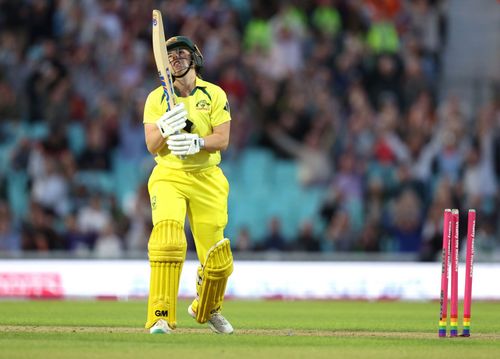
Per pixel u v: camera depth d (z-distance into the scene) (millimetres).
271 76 69562
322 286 52281
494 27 76438
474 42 76312
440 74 75062
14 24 69625
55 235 61750
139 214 62375
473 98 73562
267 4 71438
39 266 51188
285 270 52312
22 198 64625
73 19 69875
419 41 73750
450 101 68688
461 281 52312
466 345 25203
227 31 69562
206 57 68750
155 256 26750
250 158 67625
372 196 64500
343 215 62438
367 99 69875
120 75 68875
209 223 27703
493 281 52469
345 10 71938
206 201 27562
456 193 62938
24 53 69125
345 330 31172
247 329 30859
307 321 35688
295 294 52219
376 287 52250
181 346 23703
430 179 66812
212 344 24406
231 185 67250
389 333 30000
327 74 69625
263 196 67188
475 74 75875
